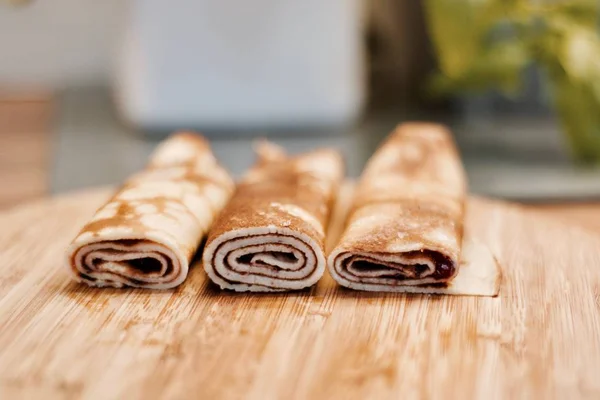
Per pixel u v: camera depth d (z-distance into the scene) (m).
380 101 0.90
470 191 0.62
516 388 0.40
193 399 0.40
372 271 0.47
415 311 0.45
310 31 0.72
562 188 0.62
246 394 0.40
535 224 0.54
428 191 0.52
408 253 0.46
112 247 0.47
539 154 0.70
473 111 0.81
